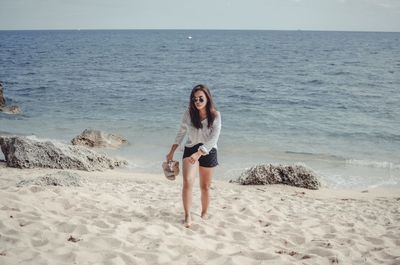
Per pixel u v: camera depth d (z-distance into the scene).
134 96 26.83
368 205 8.17
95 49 89.00
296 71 43.72
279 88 31.05
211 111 5.10
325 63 52.97
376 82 33.47
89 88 30.52
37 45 106.94
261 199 8.01
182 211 6.07
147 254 4.01
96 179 9.80
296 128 17.62
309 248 4.79
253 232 5.41
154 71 44.50
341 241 5.17
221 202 7.21
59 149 11.11
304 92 28.75
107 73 41.84
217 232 5.19
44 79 35.84
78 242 4.20
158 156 13.23
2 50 82.38
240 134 16.55
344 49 87.62
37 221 4.75
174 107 22.73
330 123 18.61
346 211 7.39
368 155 13.73
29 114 20.44
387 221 6.65
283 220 6.22
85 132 14.46
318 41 136.12
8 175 9.33
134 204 6.60
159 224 5.21
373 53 73.88
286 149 14.40
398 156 13.62
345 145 14.99
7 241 4.09
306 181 9.85
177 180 10.20
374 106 22.77
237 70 45.53
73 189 7.34
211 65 51.81
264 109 22.30
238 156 13.48
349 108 22.30
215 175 11.35
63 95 26.95
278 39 155.88
